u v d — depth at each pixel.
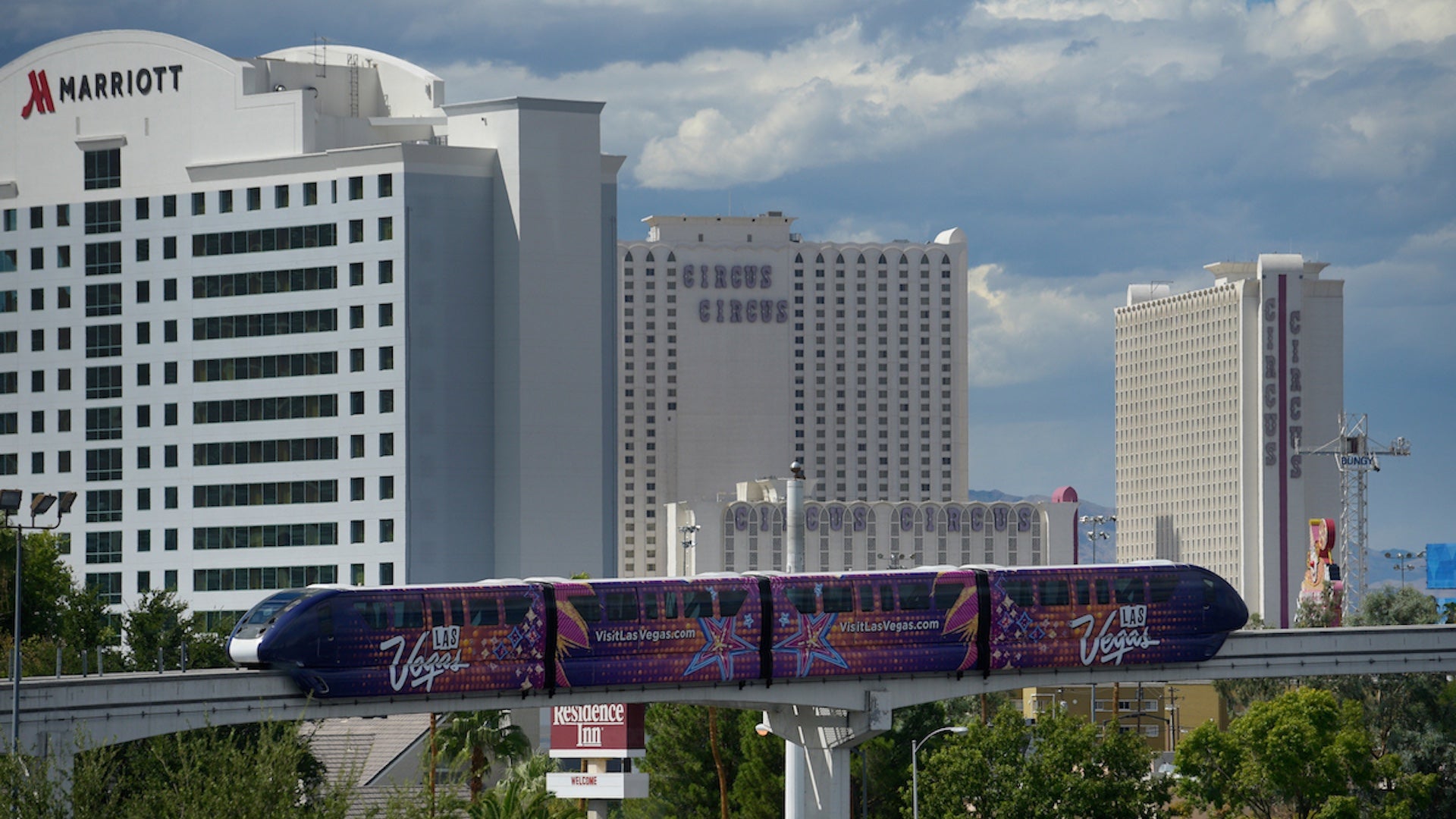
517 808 105.06
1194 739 152.00
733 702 126.44
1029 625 129.62
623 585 121.00
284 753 77.44
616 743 130.12
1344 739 149.00
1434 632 139.62
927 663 127.62
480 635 115.94
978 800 140.12
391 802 88.69
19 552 100.00
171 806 76.69
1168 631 132.50
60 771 78.38
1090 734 140.25
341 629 111.69
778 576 125.94
